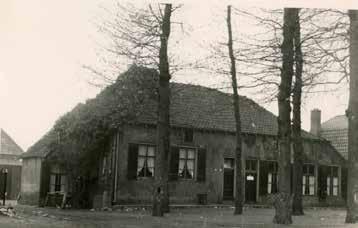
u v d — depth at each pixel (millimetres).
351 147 15609
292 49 16125
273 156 31547
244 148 30656
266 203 30859
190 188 28703
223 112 30859
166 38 20000
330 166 34219
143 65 21750
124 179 26656
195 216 20109
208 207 27750
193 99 30562
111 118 25906
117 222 17234
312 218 19500
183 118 29125
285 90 16469
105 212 23188
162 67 20000
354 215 15711
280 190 16531
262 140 31344
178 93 28484
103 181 26969
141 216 19672
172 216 19938
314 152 33719
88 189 27078
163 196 19828
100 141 26578
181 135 28719
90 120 26172
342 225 15539
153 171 27578
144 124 27312
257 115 32406
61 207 26500
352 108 15453
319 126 35125
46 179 28281
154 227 15953
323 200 33562
